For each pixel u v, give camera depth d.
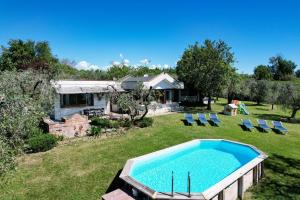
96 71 74.12
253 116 32.06
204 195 9.35
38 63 38.03
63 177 12.37
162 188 12.34
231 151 17.81
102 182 11.99
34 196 10.62
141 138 19.47
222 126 24.56
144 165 14.35
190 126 24.16
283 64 92.75
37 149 15.84
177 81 36.75
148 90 25.09
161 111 32.97
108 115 27.45
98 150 16.42
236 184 10.94
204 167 15.23
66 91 25.17
